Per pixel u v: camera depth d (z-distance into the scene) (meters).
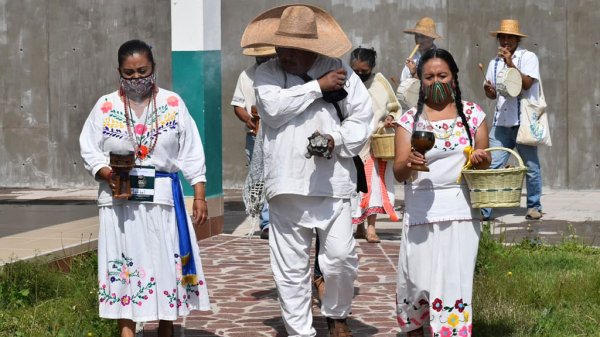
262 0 23.67
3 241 14.23
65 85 24.25
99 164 8.90
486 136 8.74
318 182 9.27
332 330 9.73
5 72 24.45
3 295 11.21
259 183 13.26
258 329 10.52
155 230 8.88
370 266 13.89
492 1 22.95
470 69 23.11
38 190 23.89
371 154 15.40
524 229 17.47
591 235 16.72
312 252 14.95
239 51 23.81
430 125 8.62
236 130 23.95
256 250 15.23
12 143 24.58
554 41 22.78
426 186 8.62
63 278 12.20
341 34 9.55
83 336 9.75
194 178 9.16
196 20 16.19
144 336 10.16
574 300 11.41
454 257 8.58
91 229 15.65
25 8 24.27
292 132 9.27
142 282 8.85
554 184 23.05
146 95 9.02
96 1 23.97
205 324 10.73
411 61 17.64
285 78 9.34
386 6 23.42
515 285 11.79
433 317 8.62
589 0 22.64
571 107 22.83
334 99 9.22
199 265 9.18
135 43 8.91
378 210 15.52
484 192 8.38
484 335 10.00
